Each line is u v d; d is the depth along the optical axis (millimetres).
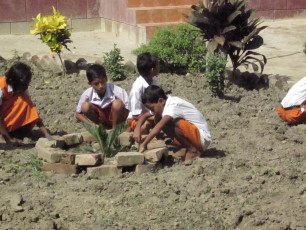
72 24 13547
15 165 7250
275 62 11070
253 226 6469
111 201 6719
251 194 6844
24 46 11867
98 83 7707
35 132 8094
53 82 9711
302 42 12555
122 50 11672
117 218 6527
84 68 10133
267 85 9617
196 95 9148
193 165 7281
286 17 14539
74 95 9219
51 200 6742
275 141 7824
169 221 6504
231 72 9703
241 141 7809
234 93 9266
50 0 13211
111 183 6938
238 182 7004
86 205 6680
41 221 6449
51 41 9734
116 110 7832
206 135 7316
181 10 12570
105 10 13594
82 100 7973
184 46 9953
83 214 6574
